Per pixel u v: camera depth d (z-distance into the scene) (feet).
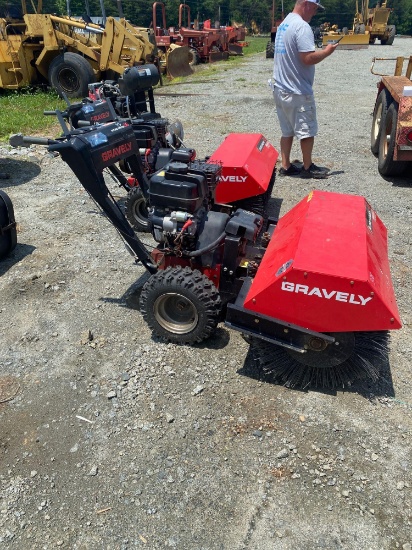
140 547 7.14
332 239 9.00
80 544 7.23
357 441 8.63
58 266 14.37
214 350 10.87
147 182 12.17
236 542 7.14
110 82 17.48
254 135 16.29
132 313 12.28
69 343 11.28
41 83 41.16
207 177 10.69
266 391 9.74
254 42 134.92
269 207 17.95
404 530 7.22
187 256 10.93
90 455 8.55
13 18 40.24
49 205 18.61
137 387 9.95
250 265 10.78
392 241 15.43
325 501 7.65
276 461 8.31
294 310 8.73
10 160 23.59
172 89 44.04
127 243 12.21
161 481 8.05
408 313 11.98
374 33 94.79
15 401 9.72
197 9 203.00
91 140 10.32
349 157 23.66
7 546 7.25
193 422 9.10
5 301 12.83
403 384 9.84
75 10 138.72
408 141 18.24
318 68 55.88
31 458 8.54
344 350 8.90
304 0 17.81
